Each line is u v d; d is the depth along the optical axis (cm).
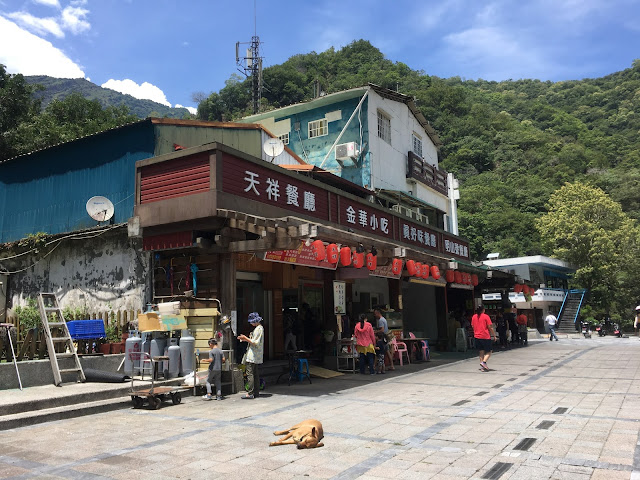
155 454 513
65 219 1298
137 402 778
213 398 858
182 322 938
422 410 723
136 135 1212
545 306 3538
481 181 5828
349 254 1058
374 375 1193
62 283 1191
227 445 545
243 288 1307
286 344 1316
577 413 668
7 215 1412
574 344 2133
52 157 1355
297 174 1176
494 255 3453
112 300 1099
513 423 621
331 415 700
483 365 1202
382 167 2077
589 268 3616
